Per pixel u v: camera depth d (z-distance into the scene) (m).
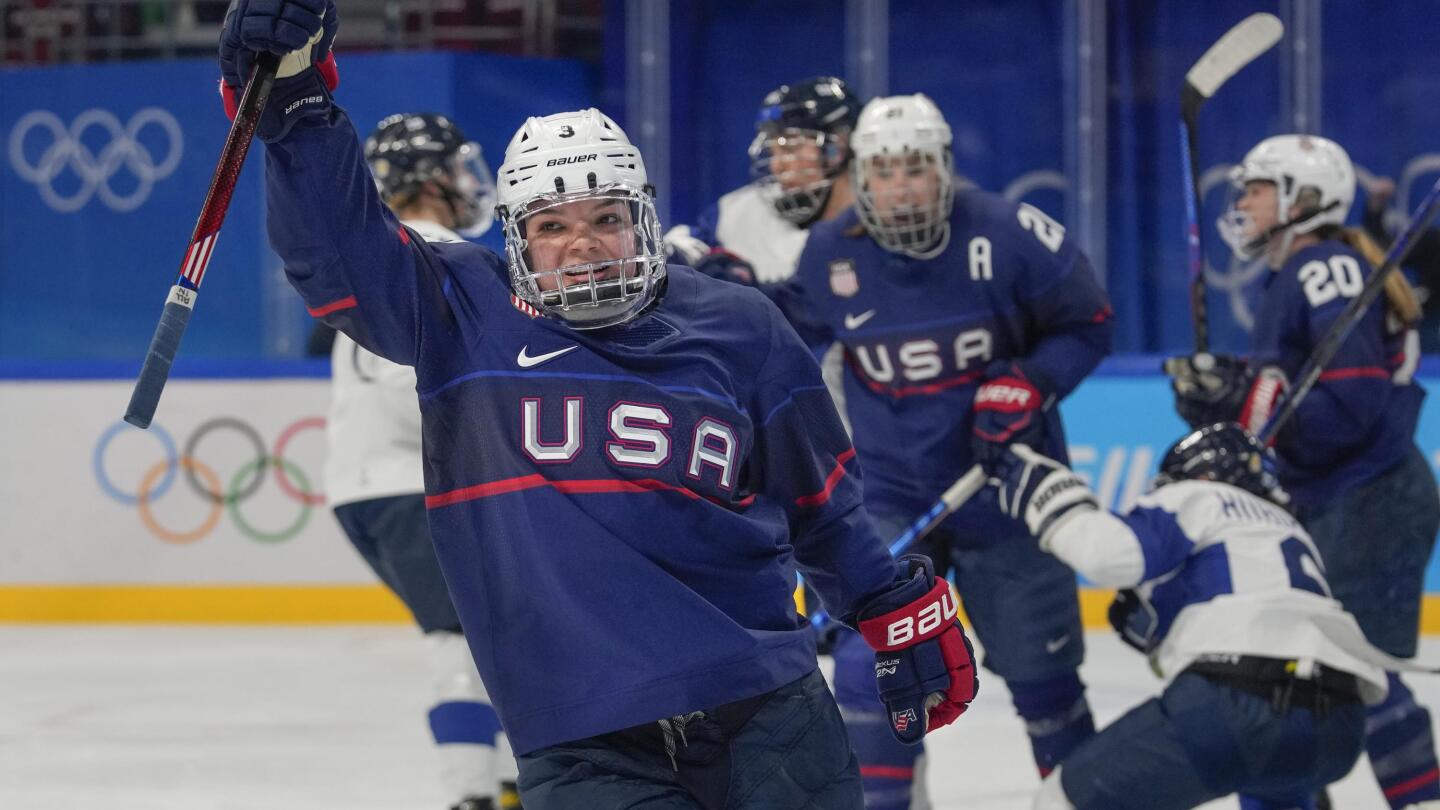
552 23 28.66
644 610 5.94
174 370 22.89
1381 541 12.18
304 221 5.88
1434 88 26.52
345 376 11.96
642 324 6.20
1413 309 12.03
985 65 27.98
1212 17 26.98
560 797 5.94
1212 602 9.05
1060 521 9.30
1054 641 11.08
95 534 23.11
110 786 13.93
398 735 16.00
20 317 28.45
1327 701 8.91
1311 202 12.29
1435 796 11.03
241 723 16.56
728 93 28.70
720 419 6.11
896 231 10.69
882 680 6.71
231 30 5.79
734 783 6.05
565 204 6.05
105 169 28.03
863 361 11.30
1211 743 8.80
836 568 6.59
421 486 11.66
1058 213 27.91
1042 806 9.06
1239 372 11.16
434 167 12.36
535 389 6.02
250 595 22.81
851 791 6.29
